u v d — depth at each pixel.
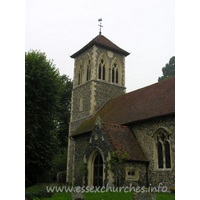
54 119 22.31
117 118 20.95
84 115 27.77
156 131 16.62
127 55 31.81
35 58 21.66
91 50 29.44
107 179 15.24
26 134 19.14
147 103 19.62
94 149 17.09
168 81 20.77
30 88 20.08
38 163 20.02
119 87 29.69
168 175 15.17
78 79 31.20
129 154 15.91
